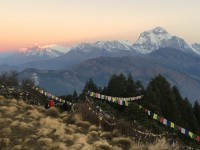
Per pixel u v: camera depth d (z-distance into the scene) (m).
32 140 17.91
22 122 20.66
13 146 16.55
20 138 17.95
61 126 21.94
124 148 20.55
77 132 22.62
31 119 22.84
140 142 22.11
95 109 29.38
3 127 19.59
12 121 21.05
